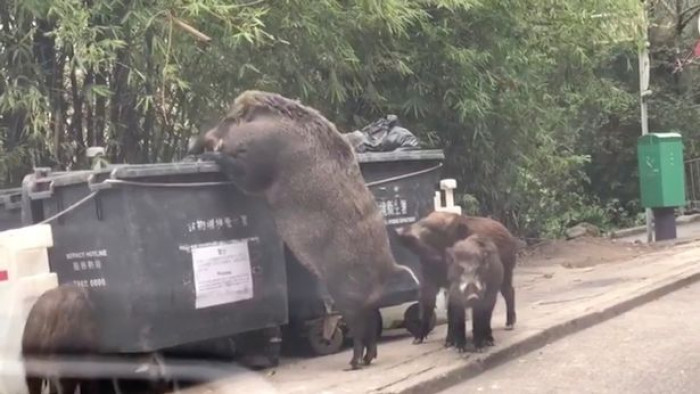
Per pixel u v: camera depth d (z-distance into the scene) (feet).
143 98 30.40
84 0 28.84
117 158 32.27
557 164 53.11
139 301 21.95
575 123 64.28
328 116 36.91
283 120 23.81
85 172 22.50
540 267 46.03
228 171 23.48
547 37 45.55
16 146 30.12
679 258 46.09
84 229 22.58
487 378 25.11
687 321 31.76
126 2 28.78
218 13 28.50
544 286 39.58
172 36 29.19
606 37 48.44
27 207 23.59
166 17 28.40
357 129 38.65
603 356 27.04
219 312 23.56
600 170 70.08
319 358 26.78
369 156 27.81
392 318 28.99
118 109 31.71
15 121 30.35
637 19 49.90
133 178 21.90
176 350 23.26
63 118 31.04
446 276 27.14
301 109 24.16
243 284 24.12
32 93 28.14
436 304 30.04
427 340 28.96
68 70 30.55
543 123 49.03
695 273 40.45
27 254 21.61
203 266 23.22
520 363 26.68
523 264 47.21
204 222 23.38
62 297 20.76
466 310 27.78
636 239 58.13
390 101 39.83
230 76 31.83
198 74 31.50
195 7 27.63
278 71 32.76
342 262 23.70
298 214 23.71
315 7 31.53
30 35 28.35
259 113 23.84
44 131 29.86
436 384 23.63
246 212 24.32
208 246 23.39
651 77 71.67
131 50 29.40
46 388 19.98
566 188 62.90
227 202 23.90
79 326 20.86
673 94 72.38
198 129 32.50
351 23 33.86
